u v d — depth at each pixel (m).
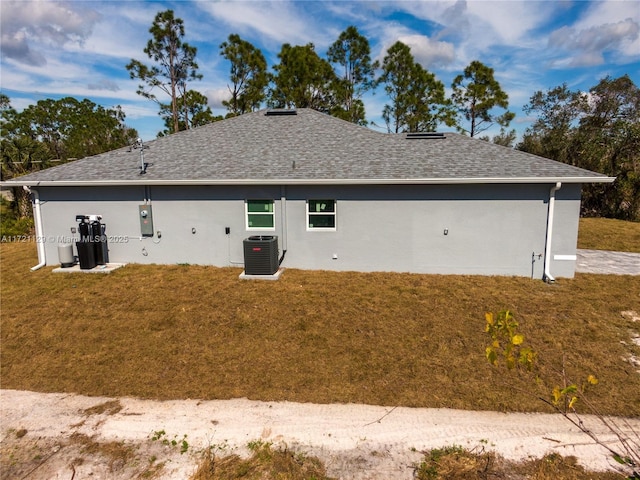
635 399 5.29
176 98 26.30
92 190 11.37
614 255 13.36
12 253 14.01
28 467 4.26
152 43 24.31
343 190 10.57
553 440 4.53
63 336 7.37
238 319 7.87
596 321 7.57
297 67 22.84
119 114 44.44
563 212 9.87
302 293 9.09
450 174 10.01
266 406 5.30
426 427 4.80
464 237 10.33
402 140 12.79
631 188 22.64
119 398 5.57
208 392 5.64
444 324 7.52
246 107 25.33
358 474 4.07
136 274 10.55
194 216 11.22
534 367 6.07
